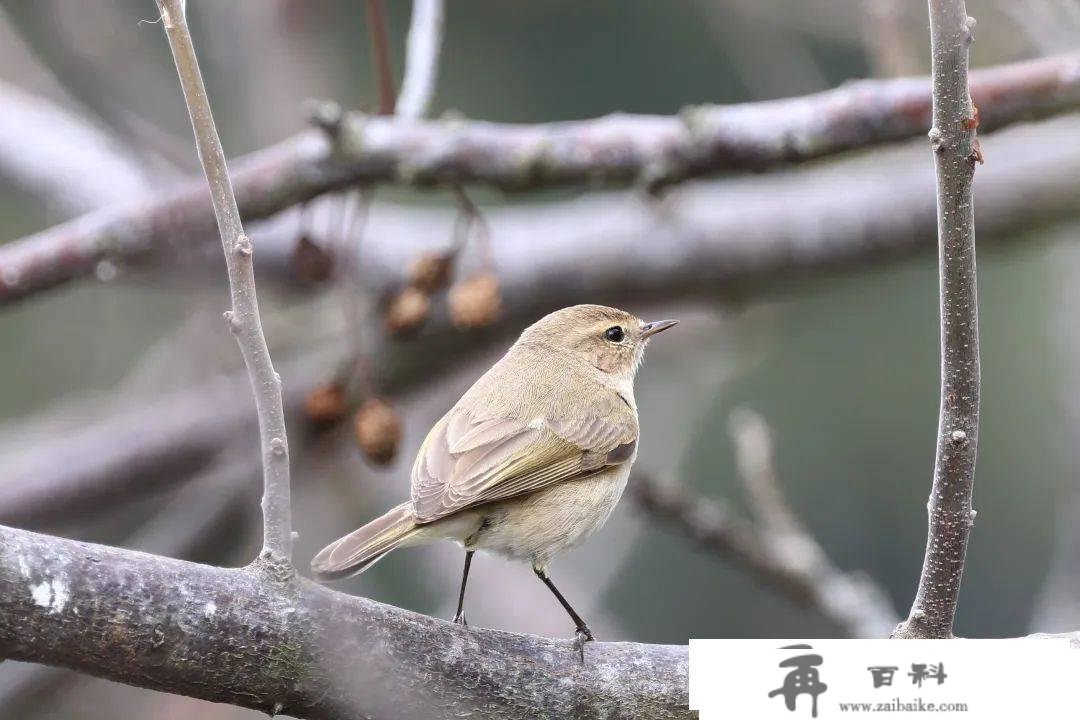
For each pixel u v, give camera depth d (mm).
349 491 12969
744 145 8867
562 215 13461
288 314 13219
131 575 5355
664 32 16969
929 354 16359
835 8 12969
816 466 16234
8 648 5230
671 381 14406
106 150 13828
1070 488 10367
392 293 12570
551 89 17000
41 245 9336
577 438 7984
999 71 8555
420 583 13547
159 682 5434
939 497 5859
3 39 14031
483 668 5879
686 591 15648
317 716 5664
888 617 10836
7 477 12727
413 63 9320
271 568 5543
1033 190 12258
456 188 9234
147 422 12984
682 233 12664
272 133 12812
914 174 12570
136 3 14836
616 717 6000
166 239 9328
